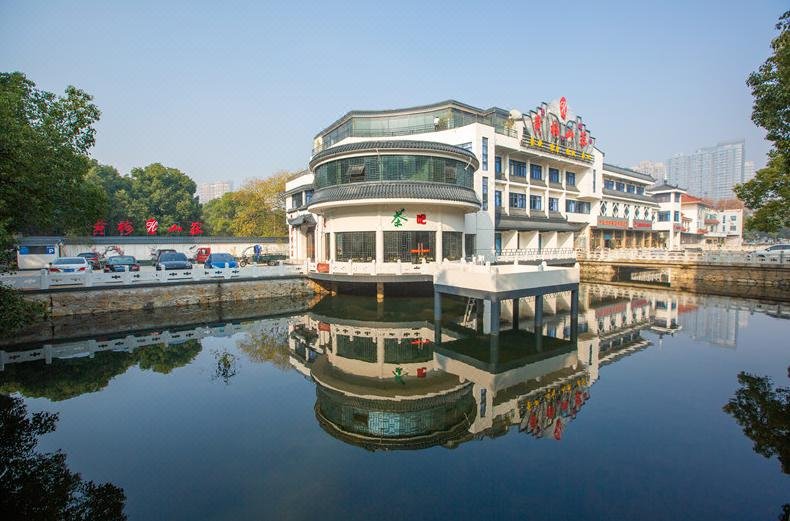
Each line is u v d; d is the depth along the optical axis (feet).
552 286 56.49
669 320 70.74
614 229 179.11
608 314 77.10
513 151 125.08
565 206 152.35
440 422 32.24
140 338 58.49
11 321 30.63
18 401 36.35
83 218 53.78
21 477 24.76
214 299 79.66
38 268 116.37
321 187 86.33
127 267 75.82
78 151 49.47
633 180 192.75
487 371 44.47
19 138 36.01
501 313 77.05
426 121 120.47
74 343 55.62
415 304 82.43
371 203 77.51
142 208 183.21
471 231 106.63
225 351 52.90
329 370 45.39
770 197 85.81
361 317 72.74
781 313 75.20
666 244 209.97
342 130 129.08
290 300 85.71
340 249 85.46
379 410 34.42
